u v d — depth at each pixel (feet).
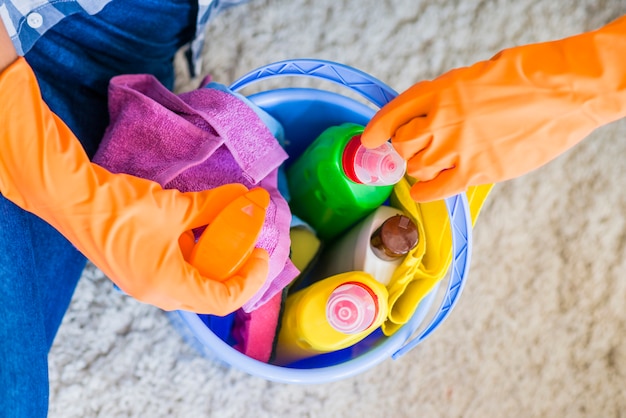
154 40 2.33
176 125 1.99
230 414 3.03
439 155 1.77
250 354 2.35
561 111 1.67
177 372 2.99
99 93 2.29
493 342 3.32
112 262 1.72
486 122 1.69
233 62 3.12
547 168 3.39
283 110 2.45
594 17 3.46
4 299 1.57
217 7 2.69
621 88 1.63
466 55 3.34
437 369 3.26
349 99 2.42
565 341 3.39
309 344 2.32
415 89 1.80
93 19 1.99
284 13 3.17
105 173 1.72
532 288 3.37
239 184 1.89
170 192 1.78
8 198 1.68
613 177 3.44
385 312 2.20
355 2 3.25
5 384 1.51
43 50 1.95
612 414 3.41
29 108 1.60
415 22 3.30
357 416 3.16
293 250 2.44
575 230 3.42
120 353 2.95
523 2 3.40
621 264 3.44
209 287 1.76
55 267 2.19
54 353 2.88
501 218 3.34
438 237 2.28
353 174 2.15
